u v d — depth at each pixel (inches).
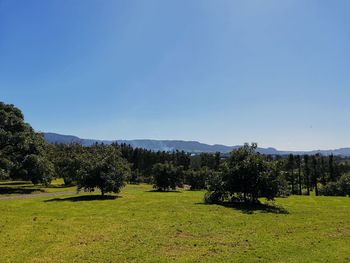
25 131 2484.0
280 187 1339.8
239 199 1425.9
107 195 1830.7
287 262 574.6
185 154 5447.8
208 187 1435.8
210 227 855.1
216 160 4694.9
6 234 776.9
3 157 2167.8
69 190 2388.0
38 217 1015.6
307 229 849.5
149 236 754.8
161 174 2534.5
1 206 1307.8
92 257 600.7
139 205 1314.0
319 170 4549.7
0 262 573.0
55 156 3649.1
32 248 658.2
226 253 627.2
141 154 5625.0
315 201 1581.0
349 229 856.9
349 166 4638.3
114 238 735.1
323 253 628.4
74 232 797.2
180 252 633.6
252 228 850.1
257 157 1365.7
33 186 2758.4
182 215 1045.2
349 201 1583.4
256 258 596.7
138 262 573.9
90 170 1713.8
